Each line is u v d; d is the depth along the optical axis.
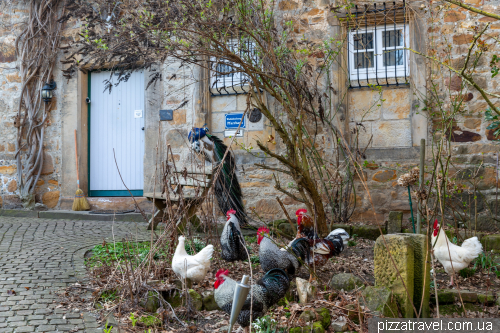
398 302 3.57
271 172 7.71
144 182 8.49
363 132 7.36
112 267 4.75
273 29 6.09
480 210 6.65
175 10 5.09
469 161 6.83
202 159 5.50
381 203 7.14
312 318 3.41
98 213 8.24
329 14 7.40
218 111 8.09
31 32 8.88
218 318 3.83
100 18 7.54
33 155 8.89
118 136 9.02
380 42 7.39
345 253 5.70
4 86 9.05
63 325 3.49
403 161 7.08
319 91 7.46
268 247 4.10
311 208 5.46
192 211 5.58
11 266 4.86
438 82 6.96
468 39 6.85
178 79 8.24
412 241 3.74
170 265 4.59
